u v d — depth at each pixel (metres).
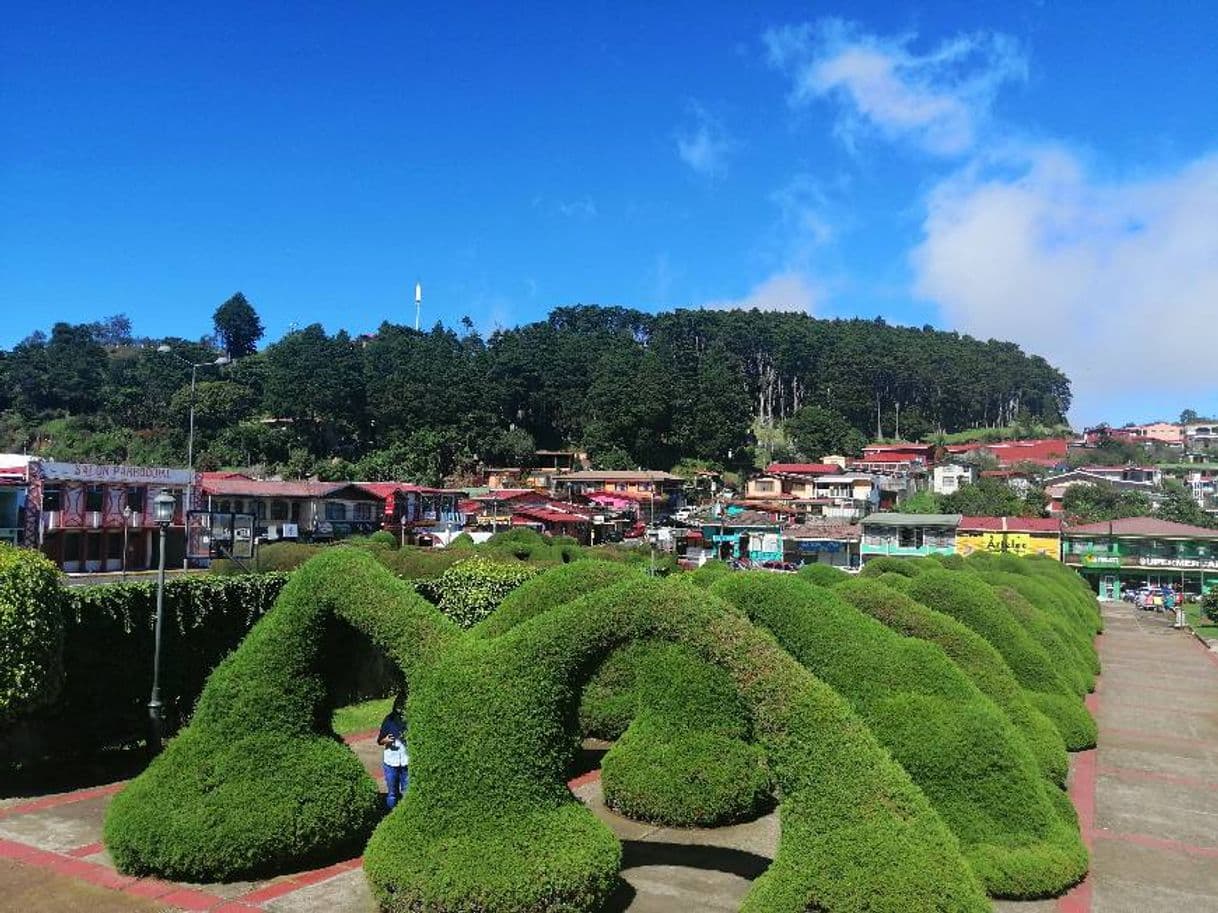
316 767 9.59
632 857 10.21
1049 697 16.70
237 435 86.44
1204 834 12.14
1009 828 9.89
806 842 7.28
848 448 112.31
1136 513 76.88
